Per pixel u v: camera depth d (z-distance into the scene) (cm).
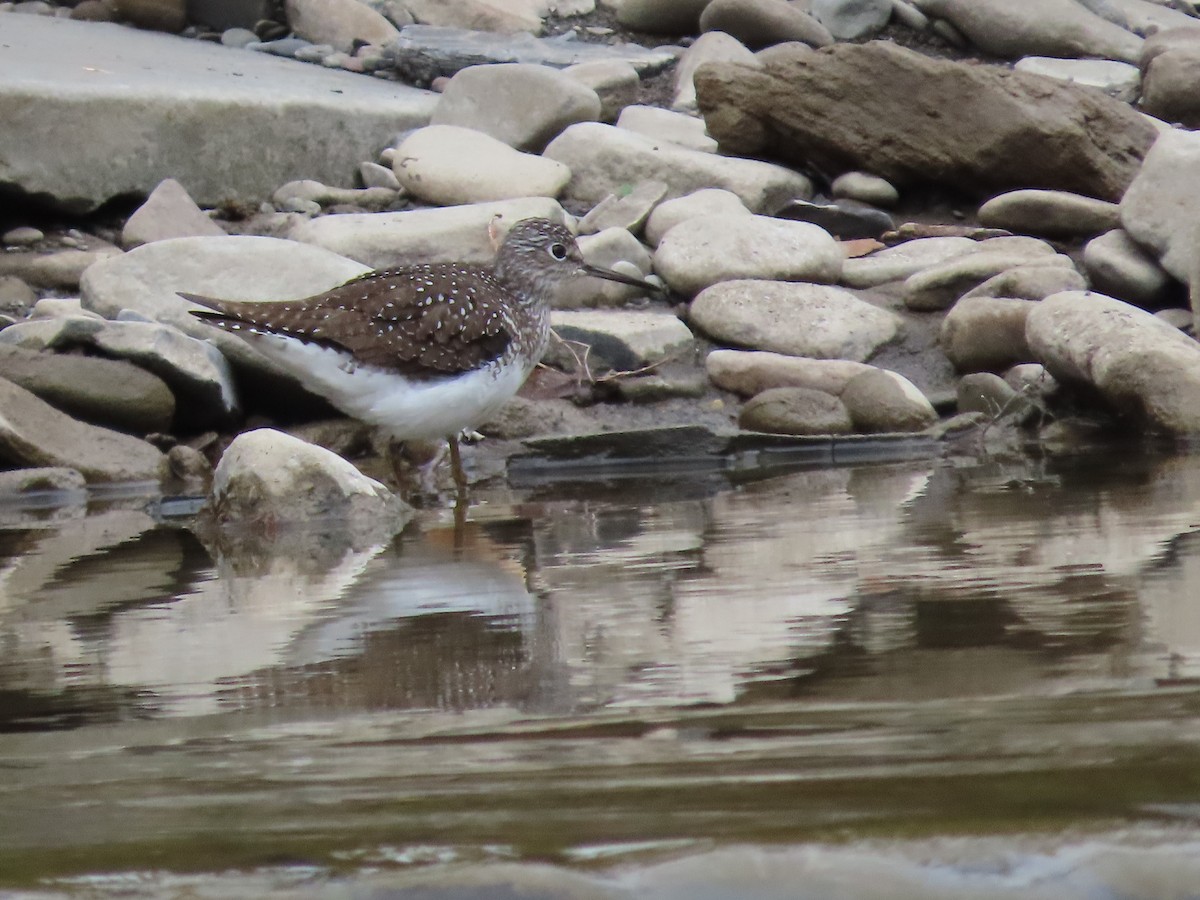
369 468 1206
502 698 535
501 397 1158
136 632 682
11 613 733
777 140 1666
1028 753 426
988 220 1538
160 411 1221
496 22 2017
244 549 905
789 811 392
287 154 1620
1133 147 1561
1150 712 461
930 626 601
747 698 511
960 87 1577
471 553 856
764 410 1244
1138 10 2061
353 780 447
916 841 365
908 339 1370
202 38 1978
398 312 1109
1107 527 804
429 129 1647
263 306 1100
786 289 1379
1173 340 1187
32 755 495
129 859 390
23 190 1479
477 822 402
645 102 1850
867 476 1077
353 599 739
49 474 1121
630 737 473
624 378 1315
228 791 444
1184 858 350
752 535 853
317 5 1964
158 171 1543
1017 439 1207
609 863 368
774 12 1914
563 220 1502
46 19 1922
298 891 368
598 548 847
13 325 1244
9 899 371
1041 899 342
